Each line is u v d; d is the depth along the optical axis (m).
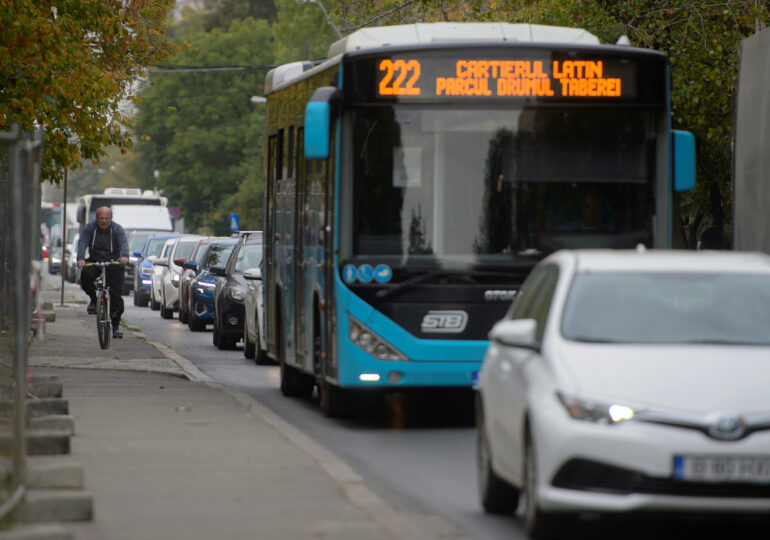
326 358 42.25
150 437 36.03
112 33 63.00
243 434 36.94
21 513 23.97
